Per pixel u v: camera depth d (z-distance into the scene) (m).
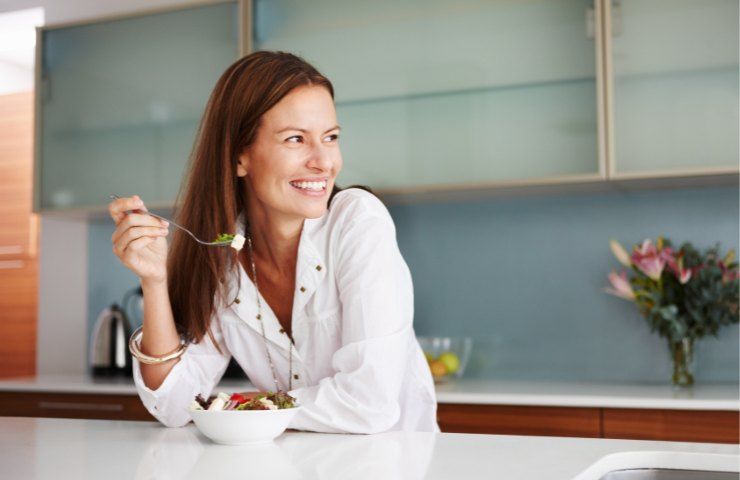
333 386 1.33
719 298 2.71
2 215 4.35
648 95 2.68
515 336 3.17
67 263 3.78
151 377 1.42
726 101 2.60
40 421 1.51
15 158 4.36
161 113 3.31
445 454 1.09
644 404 2.41
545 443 1.19
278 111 1.35
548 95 2.79
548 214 3.15
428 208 3.31
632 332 3.03
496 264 3.21
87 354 3.72
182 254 1.49
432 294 3.29
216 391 2.87
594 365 3.07
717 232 2.93
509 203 3.20
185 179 1.57
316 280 1.44
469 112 2.89
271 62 1.38
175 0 3.54
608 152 2.69
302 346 1.50
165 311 1.40
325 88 1.39
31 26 3.98
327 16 3.10
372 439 1.24
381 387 1.32
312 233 1.45
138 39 3.37
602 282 3.07
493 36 2.88
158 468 1.01
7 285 4.32
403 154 2.96
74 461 1.06
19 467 1.02
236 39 3.21
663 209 3.00
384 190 2.98
